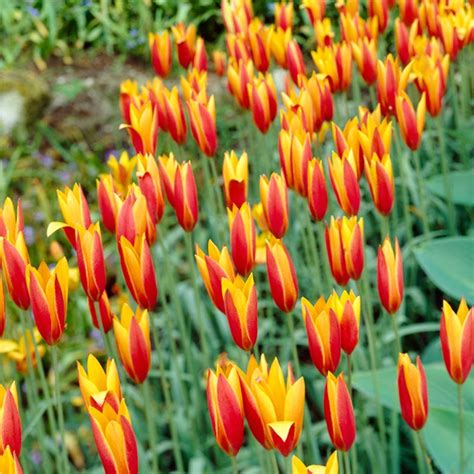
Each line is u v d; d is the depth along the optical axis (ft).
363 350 13.61
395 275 8.90
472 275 13.21
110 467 6.66
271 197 9.50
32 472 13.61
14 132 22.59
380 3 16.65
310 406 14.52
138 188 9.30
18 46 27.04
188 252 11.04
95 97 24.18
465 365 8.13
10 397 6.89
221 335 15.58
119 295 16.01
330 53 13.65
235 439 7.04
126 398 12.75
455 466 10.09
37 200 20.29
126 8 27.86
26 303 8.91
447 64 13.57
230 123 21.50
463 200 16.16
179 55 15.21
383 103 12.96
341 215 16.49
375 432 13.70
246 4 16.39
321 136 13.99
